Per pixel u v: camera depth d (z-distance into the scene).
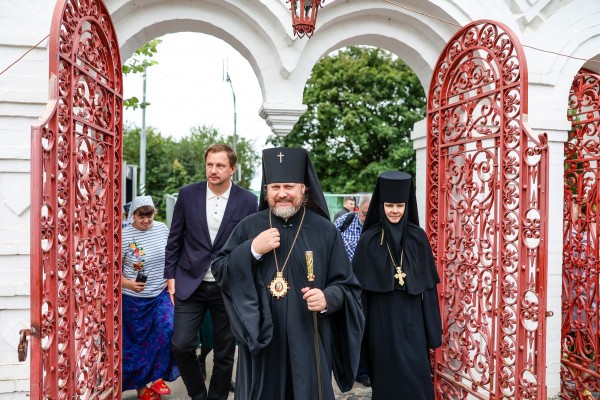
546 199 3.47
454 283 4.56
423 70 5.49
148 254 4.69
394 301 4.14
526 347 3.69
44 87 4.14
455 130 4.55
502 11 5.05
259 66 5.04
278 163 3.07
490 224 4.11
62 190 3.02
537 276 3.54
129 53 5.14
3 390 4.07
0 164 4.06
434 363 4.73
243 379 3.16
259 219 3.31
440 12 5.01
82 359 3.36
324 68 24.12
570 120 5.43
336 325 3.34
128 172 8.52
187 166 30.33
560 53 5.10
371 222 4.41
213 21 4.94
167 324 4.66
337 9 4.94
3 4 4.12
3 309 4.09
